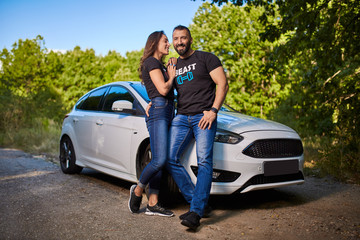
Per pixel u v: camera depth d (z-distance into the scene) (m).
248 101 16.75
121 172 4.03
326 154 5.59
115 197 3.86
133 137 3.78
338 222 2.99
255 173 3.13
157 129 3.04
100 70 35.38
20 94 13.61
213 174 3.16
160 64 3.12
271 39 6.92
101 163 4.42
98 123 4.50
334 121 6.72
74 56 33.91
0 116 11.67
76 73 33.44
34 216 3.12
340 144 5.63
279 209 3.43
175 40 3.04
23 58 30.20
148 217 3.12
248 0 7.01
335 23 6.09
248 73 16.17
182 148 3.10
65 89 34.44
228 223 2.96
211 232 2.72
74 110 5.52
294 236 2.64
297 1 6.05
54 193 4.03
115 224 2.90
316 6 6.12
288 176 3.42
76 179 4.92
